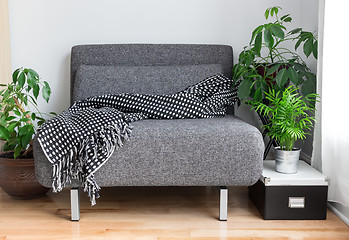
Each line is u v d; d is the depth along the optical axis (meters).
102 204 2.16
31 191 2.20
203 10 2.72
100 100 2.27
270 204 1.92
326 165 1.99
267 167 2.12
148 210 2.07
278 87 2.35
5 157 2.28
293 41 2.74
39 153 1.81
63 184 1.83
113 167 1.82
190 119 2.14
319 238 1.72
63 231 1.80
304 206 1.92
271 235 1.76
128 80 2.49
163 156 1.81
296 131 1.90
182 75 2.51
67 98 2.76
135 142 1.81
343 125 1.85
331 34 1.89
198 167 1.82
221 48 2.66
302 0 2.68
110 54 2.62
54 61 2.73
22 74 2.19
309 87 2.23
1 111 2.30
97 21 2.71
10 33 2.70
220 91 2.37
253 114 2.77
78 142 1.81
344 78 1.81
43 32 2.71
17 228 1.84
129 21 2.72
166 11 2.72
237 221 1.92
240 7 2.72
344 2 1.79
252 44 2.57
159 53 2.63
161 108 2.18
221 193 1.90
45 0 2.69
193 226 1.86
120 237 1.74
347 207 1.91
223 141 1.81
